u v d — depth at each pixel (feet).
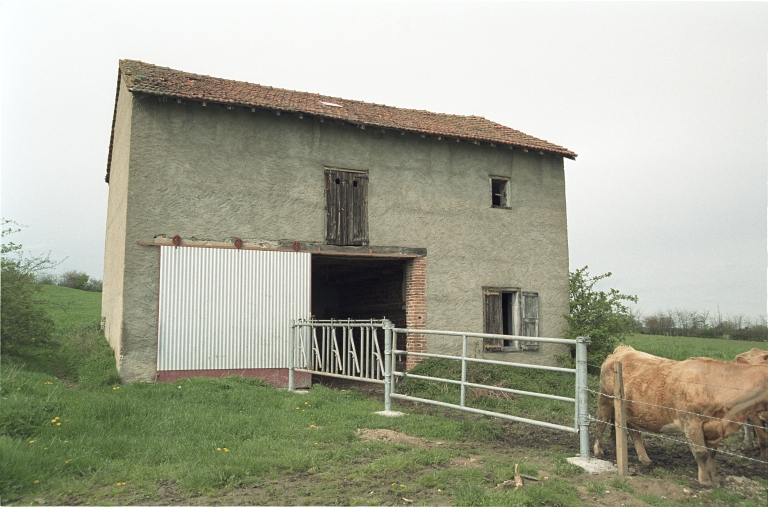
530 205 51.55
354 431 24.97
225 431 23.49
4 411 21.95
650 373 19.93
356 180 44.47
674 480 18.65
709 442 18.35
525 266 50.52
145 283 36.88
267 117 41.73
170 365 36.99
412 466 19.54
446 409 32.63
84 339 44.45
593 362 49.01
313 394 33.32
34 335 40.86
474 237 48.52
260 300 40.04
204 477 17.67
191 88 39.88
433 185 47.32
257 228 40.52
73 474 18.34
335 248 42.93
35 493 16.96
